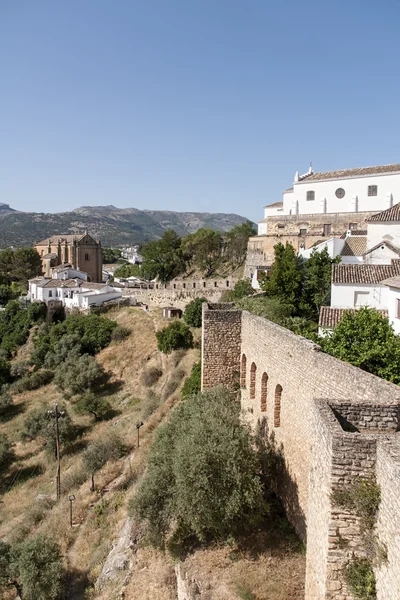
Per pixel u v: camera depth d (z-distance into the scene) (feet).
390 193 168.45
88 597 61.72
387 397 33.65
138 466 97.14
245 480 50.26
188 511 50.49
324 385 43.86
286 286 116.26
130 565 61.26
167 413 118.83
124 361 184.65
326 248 124.06
